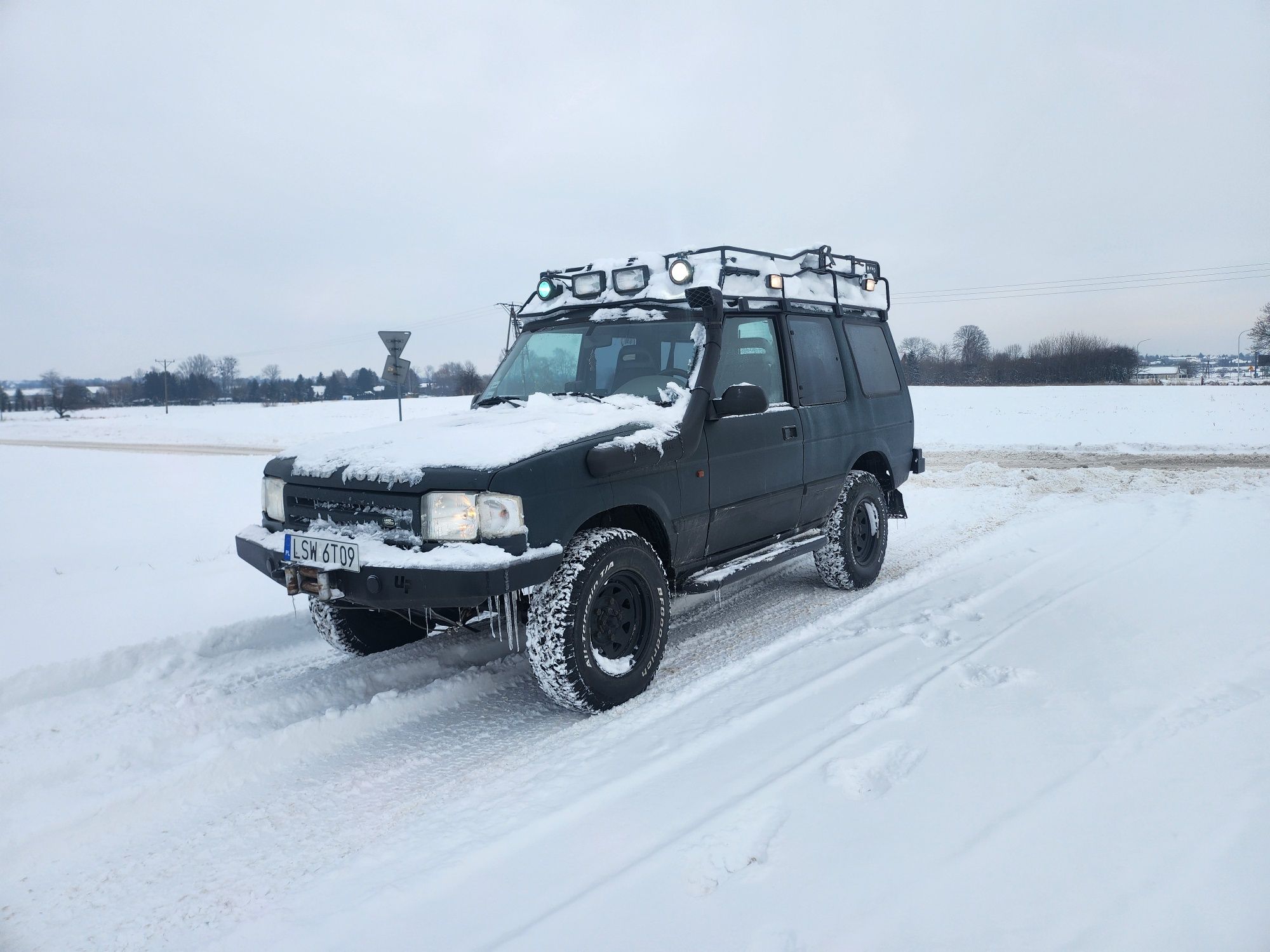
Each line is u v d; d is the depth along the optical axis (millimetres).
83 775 3113
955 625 4203
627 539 3596
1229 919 1793
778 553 4684
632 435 3666
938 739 2811
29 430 38531
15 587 6105
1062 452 14648
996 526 7242
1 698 3902
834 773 2602
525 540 3137
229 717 3553
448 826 2627
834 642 4094
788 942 1844
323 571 3322
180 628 4852
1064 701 3051
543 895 2156
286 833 2693
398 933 2061
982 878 2008
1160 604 4297
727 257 4422
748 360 4535
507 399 4555
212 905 2312
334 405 61812
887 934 1838
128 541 7938
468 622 4273
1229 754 2529
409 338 13156
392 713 3602
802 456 4812
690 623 4879
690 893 2062
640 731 3227
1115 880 1961
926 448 16391
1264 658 3375
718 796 2574
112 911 2316
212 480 12875
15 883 2494
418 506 3188
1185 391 34188
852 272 5715
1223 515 6848
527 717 3600
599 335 4500
